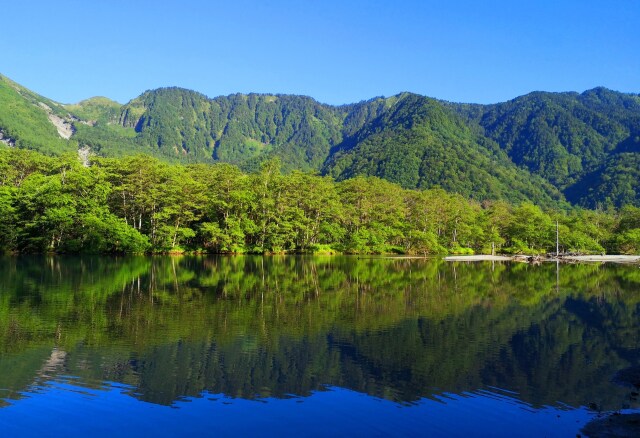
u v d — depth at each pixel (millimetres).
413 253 128625
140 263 78438
